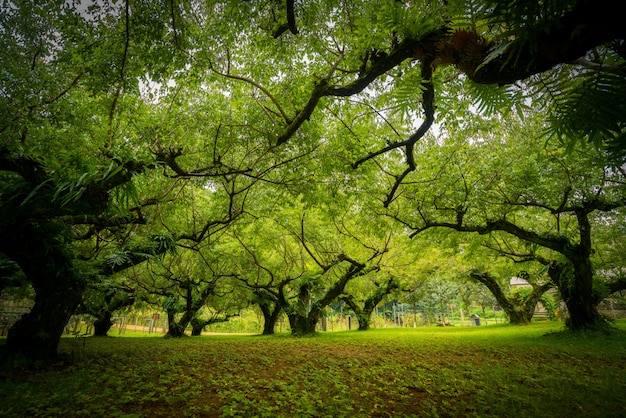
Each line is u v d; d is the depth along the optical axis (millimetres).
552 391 5484
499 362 8070
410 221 11938
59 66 4953
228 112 7820
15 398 4883
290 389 5707
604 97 1027
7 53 4609
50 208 4113
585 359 8203
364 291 24953
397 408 4938
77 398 4980
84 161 3430
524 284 37219
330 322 41375
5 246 6598
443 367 7559
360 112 7902
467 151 10297
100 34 4102
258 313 30141
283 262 18172
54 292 7625
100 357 8641
